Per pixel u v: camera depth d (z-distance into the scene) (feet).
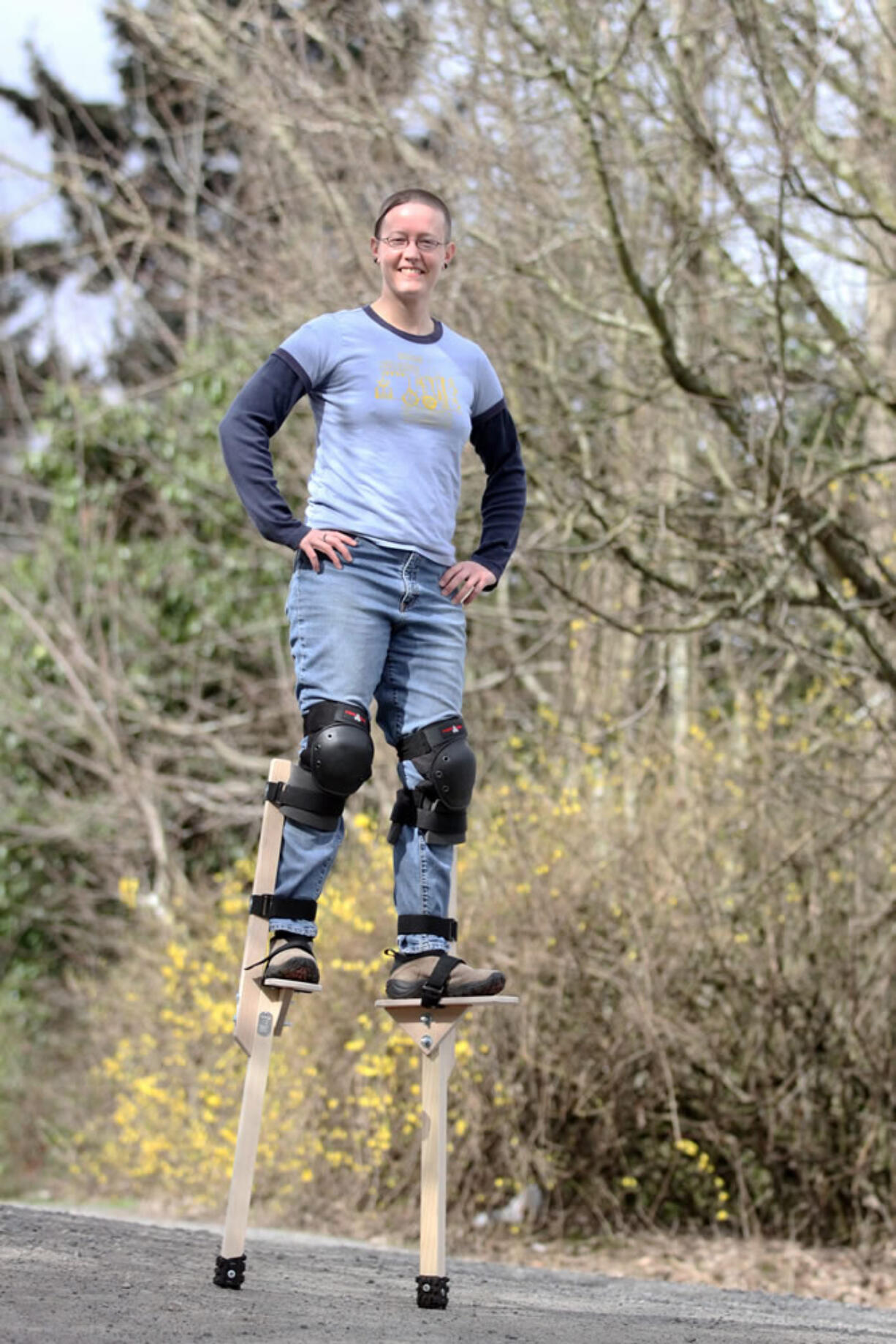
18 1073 81.66
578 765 58.03
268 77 66.85
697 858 53.21
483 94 57.36
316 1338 17.16
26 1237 23.22
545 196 58.65
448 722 20.24
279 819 20.13
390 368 20.24
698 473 58.44
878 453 57.47
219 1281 20.03
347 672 19.77
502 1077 51.21
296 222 68.85
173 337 87.81
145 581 91.56
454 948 20.85
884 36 52.08
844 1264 48.14
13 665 89.56
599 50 55.11
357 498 20.03
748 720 55.83
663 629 47.83
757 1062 52.60
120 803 84.17
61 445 95.50
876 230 56.54
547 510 53.06
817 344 57.00
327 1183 52.47
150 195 101.60
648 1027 49.65
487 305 59.98
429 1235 20.38
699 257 60.90
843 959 52.03
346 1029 52.80
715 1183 53.21
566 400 60.29
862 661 54.24
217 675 88.38
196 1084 57.93
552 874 51.96
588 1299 24.07
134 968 68.39
